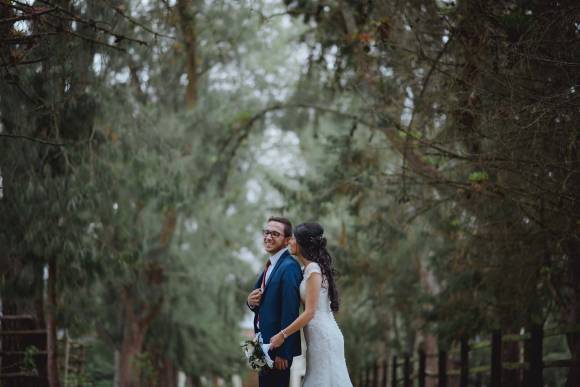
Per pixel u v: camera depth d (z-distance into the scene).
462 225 12.02
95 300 19.98
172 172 15.96
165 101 19.50
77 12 10.40
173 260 23.22
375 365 21.64
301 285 7.42
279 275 7.41
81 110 12.13
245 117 18.05
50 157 12.12
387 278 20.78
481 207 10.96
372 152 15.02
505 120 8.65
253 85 22.84
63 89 10.92
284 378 7.32
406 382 16.09
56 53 9.90
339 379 7.28
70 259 12.56
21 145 11.41
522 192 9.44
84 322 15.52
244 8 17.09
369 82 12.30
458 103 9.59
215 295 24.88
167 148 15.70
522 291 11.10
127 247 16.17
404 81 10.91
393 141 12.25
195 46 17.80
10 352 13.30
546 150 8.68
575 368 9.30
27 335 13.56
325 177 16.83
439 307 14.48
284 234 7.66
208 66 19.69
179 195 16.42
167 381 29.77
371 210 17.59
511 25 8.86
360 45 11.89
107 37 11.65
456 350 18.58
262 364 7.14
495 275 11.50
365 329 24.80
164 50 15.10
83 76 11.20
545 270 11.15
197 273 23.52
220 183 18.67
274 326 7.35
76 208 12.20
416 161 11.77
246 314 26.98
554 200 9.36
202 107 19.80
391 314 24.59
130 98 13.98
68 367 16.53
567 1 8.24
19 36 8.98
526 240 10.55
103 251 13.64
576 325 9.22
